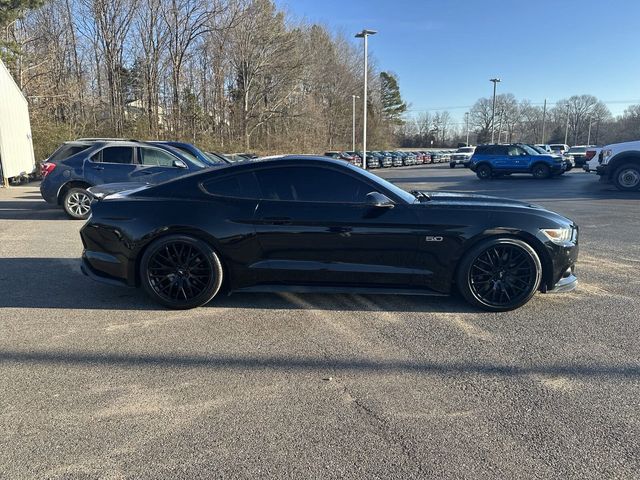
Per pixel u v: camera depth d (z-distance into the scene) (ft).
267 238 14.58
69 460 7.86
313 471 7.60
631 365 11.26
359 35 96.78
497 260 14.69
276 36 140.67
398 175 102.73
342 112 206.08
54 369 11.05
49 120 87.10
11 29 96.73
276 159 15.15
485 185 67.72
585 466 7.69
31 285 17.56
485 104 348.38
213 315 14.61
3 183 58.85
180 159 33.45
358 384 10.43
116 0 110.32
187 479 7.41
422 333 13.25
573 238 15.12
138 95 123.03
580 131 351.67
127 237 14.87
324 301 15.93
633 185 52.47
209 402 9.67
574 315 14.61
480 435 8.55
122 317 14.40
